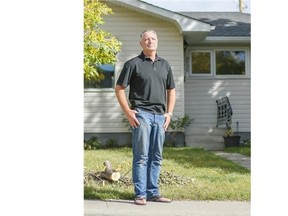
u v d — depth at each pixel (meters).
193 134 12.18
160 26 12.16
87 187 5.60
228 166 7.61
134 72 4.96
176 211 4.60
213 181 6.16
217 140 12.08
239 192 5.34
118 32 12.15
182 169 7.15
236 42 13.17
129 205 4.83
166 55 12.16
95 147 11.42
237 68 13.55
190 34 11.89
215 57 13.50
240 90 13.43
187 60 13.45
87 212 4.56
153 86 4.97
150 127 4.99
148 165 5.10
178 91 12.10
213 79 13.44
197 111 13.42
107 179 5.92
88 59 8.15
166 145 11.70
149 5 11.58
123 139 12.04
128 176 6.31
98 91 12.08
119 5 12.06
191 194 5.27
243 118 13.41
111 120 12.07
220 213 4.55
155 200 5.08
